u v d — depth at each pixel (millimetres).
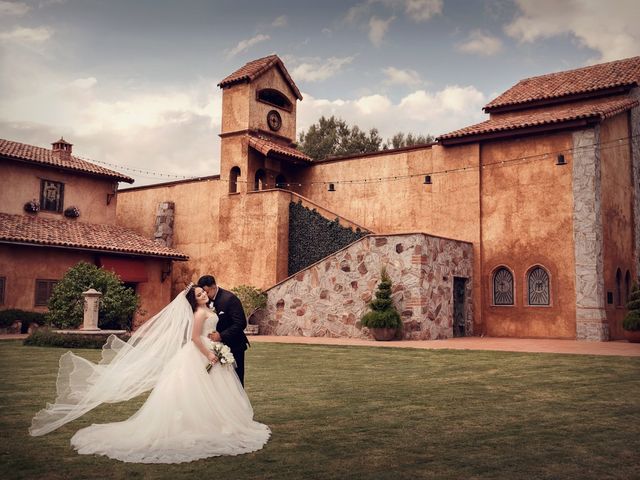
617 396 8211
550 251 21078
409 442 5500
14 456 4926
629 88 22750
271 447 5305
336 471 4523
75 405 6125
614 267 21656
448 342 18281
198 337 5965
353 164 27828
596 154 20469
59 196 27906
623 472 4516
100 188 29672
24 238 23484
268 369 11414
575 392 8570
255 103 29328
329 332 21125
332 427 6168
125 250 26891
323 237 26531
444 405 7492
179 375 5699
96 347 15977
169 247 31859
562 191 21078
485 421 6480
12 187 26094
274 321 22766
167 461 4789
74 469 4547
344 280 20984
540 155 21688
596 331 19594
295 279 22312
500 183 22547
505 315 21797
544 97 24328
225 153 29516
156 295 28875
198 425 5523
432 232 24031
